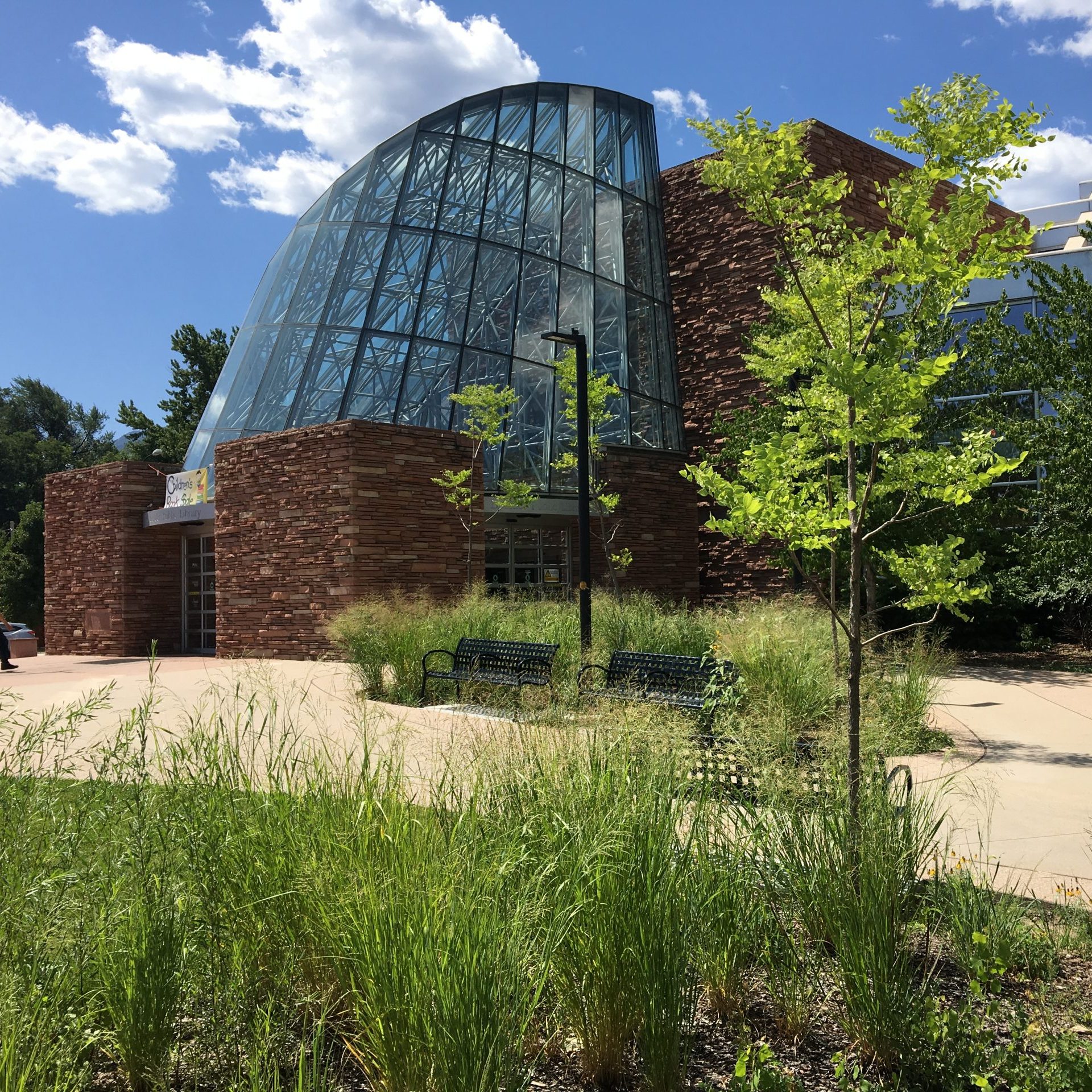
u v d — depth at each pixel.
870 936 3.31
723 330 25.94
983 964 3.35
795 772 4.25
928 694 9.31
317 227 24.61
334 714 8.55
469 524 19.12
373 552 17.78
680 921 3.22
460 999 2.58
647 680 8.88
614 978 3.05
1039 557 15.79
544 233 25.23
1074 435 14.68
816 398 5.03
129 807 3.43
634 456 23.59
